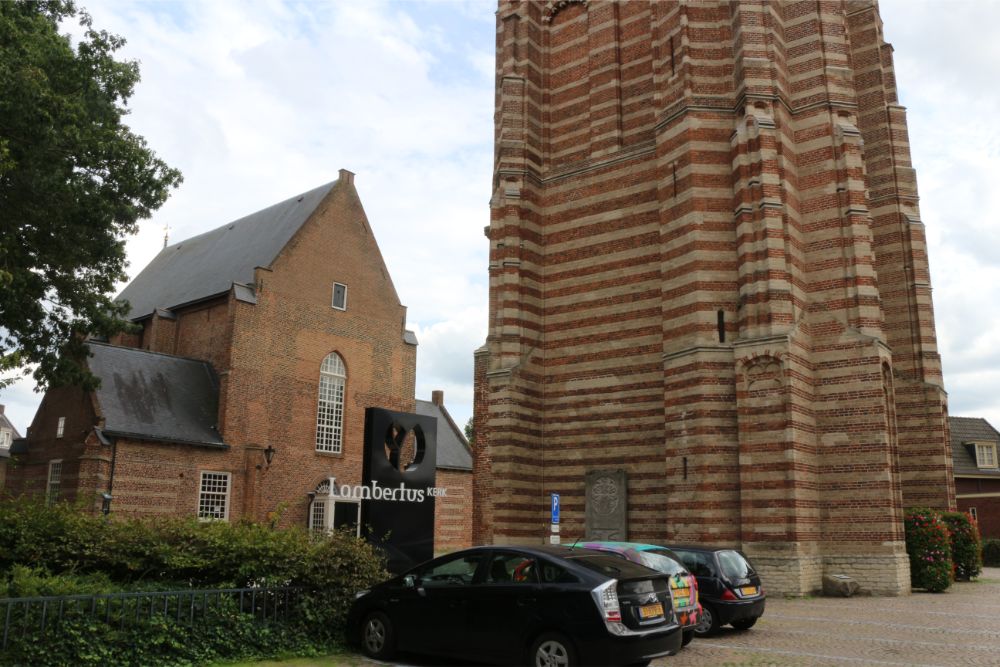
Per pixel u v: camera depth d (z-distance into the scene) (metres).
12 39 20.84
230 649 11.23
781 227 21.73
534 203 27.58
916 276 28.53
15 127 20.55
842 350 21.64
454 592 11.05
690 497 21.22
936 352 28.25
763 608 14.36
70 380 27.50
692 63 23.55
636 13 27.11
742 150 22.34
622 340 25.02
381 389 48.44
